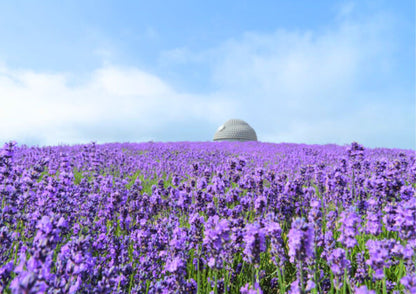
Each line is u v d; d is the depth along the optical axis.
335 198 5.42
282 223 4.61
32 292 1.50
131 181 9.50
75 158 12.19
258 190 5.21
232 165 6.20
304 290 2.25
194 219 3.62
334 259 2.72
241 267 3.62
